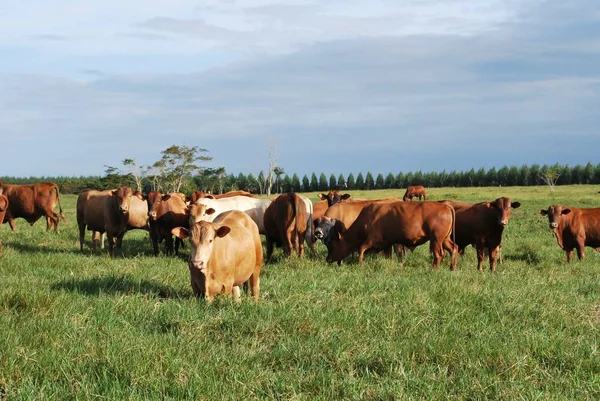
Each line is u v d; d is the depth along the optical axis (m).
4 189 22.03
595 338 7.61
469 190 86.31
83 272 11.51
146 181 74.31
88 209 17.22
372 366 6.40
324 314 8.01
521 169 126.88
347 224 17.33
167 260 14.26
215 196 20.11
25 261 12.91
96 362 6.02
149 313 8.04
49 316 7.57
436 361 6.59
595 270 15.02
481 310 9.01
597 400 5.57
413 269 13.61
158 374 5.79
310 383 5.81
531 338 7.26
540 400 5.47
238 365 6.14
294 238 16.66
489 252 16.11
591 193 63.84
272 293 9.85
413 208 15.14
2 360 5.90
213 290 8.88
